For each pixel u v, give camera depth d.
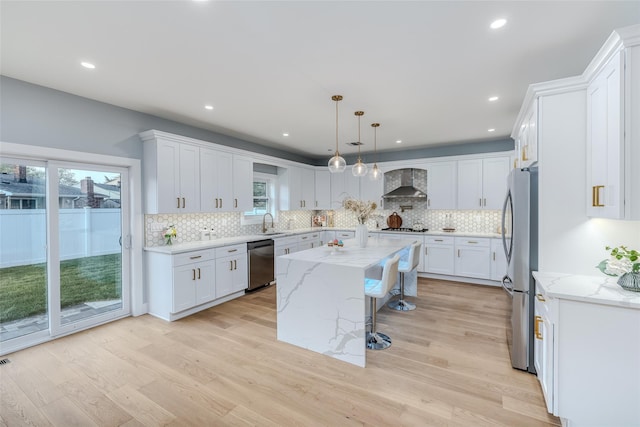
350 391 2.17
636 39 1.58
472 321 3.45
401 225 6.12
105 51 2.24
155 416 1.91
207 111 3.65
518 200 2.37
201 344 2.91
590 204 2.04
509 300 2.78
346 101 3.31
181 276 3.54
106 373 2.39
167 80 2.76
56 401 2.06
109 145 3.37
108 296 3.48
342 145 5.65
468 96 3.15
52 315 3.00
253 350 2.79
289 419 1.88
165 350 2.78
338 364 2.54
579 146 2.12
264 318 3.60
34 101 2.82
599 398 1.70
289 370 2.45
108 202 3.46
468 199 5.27
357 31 1.99
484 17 1.84
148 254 3.70
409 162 5.78
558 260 2.21
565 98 2.15
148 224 3.77
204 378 2.33
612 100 1.74
